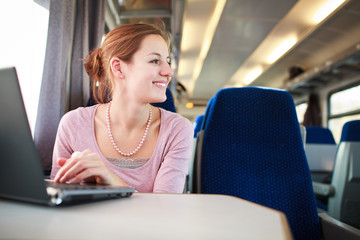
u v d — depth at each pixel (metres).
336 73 6.75
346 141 2.13
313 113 7.66
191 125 1.33
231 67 8.63
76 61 2.33
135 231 0.37
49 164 1.83
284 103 1.39
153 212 0.49
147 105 1.22
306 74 7.15
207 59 7.95
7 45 1.76
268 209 0.55
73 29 2.36
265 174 1.29
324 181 3.02
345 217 2.09
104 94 1.46
